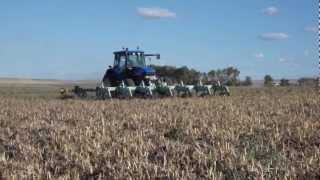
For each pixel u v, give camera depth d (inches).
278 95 1094.4
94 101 1020.5
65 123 658.2
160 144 474.6
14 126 649.0
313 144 470.9
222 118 637.9
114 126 595.8
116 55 1235.9
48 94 1552.7
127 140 492.7
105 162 417.4
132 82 1174.3
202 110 760.3
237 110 743.7
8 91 1870.1
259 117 644.7
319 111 714.8
